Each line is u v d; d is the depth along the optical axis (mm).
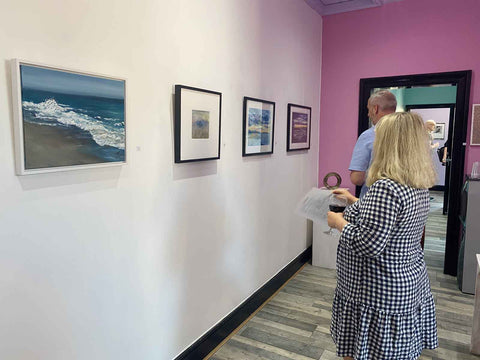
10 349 1197
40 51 1219
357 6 3590
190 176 2004
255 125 2619
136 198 1652
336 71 3803
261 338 2445
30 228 1228
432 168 1386
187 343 2086
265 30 2697
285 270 3316
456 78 3330
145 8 1634
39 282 1269
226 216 2375
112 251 1551
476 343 2250
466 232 3076
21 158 1161
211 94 2084
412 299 1412
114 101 1477
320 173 3988
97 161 1423
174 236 1913
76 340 1421
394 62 3549
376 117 2381
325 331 2525
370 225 1339
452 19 3293
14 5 1138
